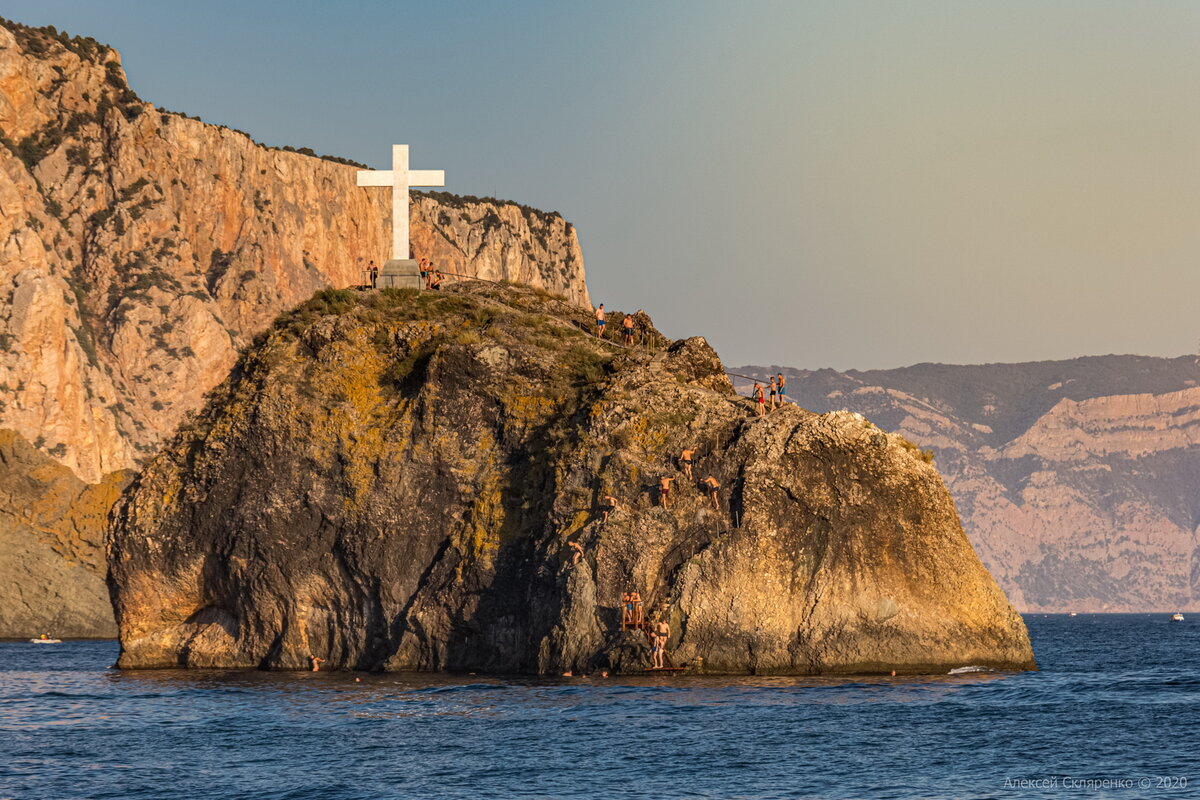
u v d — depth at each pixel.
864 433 198.38
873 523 197.12
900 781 120.31
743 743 137.12
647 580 192.88
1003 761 128.75
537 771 125.19
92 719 160.50
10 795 118.19
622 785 119.31
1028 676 197.88
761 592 192.75
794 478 196.25
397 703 166.75
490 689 177.50
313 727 150.38
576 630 192.00
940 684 183.38
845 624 193.50
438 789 118.75
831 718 151.88
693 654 191.38
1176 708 163.12
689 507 196.25
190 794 118.19
